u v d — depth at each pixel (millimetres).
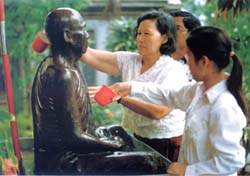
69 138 1607
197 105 1470
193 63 1443
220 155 1375
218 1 2203
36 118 1646
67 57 1624
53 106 1603
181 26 1986
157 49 1865
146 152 1686
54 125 1616
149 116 1829
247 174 1947
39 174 1650
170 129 1889
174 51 1901
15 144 1730
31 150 1834
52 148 1636
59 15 1603
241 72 1444
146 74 1851
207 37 1402
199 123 1435
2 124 1723
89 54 1918
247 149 1933
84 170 1611
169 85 1732
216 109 1392
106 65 1942
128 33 3090
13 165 1697
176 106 1685
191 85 1629
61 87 1586
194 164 1449
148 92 1697
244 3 2121
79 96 1612
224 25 2191
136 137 1940
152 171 1641
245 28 2146
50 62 1624
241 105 1437
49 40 1625
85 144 1620
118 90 1734
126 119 1970
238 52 2131
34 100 1648
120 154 1634
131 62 1925
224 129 1369
